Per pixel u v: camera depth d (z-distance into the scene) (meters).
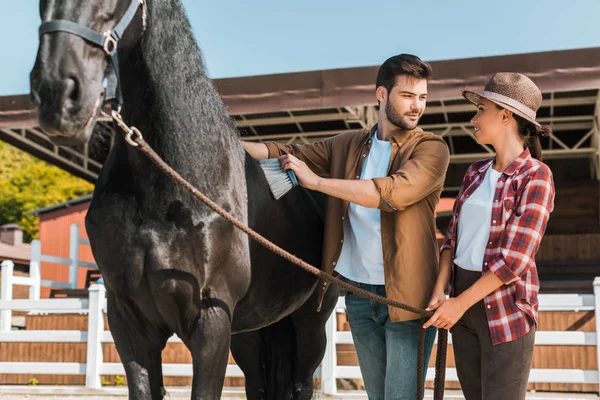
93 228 2.21
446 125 10.23
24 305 6.47
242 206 2.34
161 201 2.12
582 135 11.27
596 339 5.24
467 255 2.33
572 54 7.02
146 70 2.10
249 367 3.07
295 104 7.70
